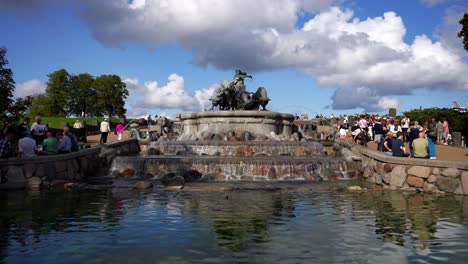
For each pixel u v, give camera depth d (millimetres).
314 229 8656
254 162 19969
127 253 6836
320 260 6516
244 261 6445
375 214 10461
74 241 7574
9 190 15039
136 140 28906
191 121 33844
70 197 13227
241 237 7930
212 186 16328
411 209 11297
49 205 11570
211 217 9906
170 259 6535
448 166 15086
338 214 10430
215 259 6543
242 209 11062
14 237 7863
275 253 6879
